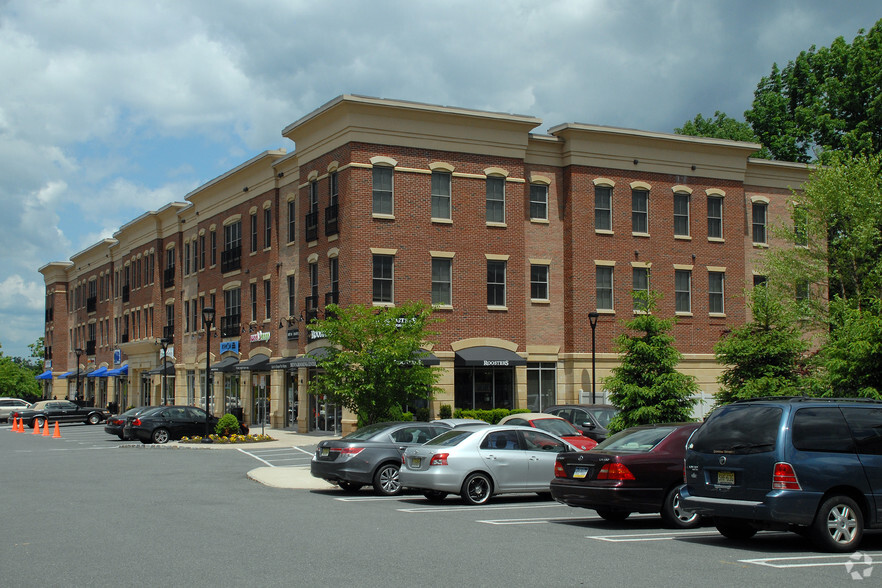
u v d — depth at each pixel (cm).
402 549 1156
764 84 5575
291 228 4200
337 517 1508
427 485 1712
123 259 6775
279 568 1020
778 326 2439
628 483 1389
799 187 4462
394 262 3606
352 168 3572
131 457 2934
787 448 1143
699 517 1430
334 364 2552
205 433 3669
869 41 5109
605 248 3972
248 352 4634
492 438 1775
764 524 1252
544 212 3947
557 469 1497
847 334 2164
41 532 1316
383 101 3600
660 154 4119
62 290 8506
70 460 2817
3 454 3084
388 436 1969
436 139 3716
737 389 2380
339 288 3644
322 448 1986
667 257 4097
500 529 1367
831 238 3762
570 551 1149
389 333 2617
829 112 5188
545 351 3875
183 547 1173
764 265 3984
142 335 6247
